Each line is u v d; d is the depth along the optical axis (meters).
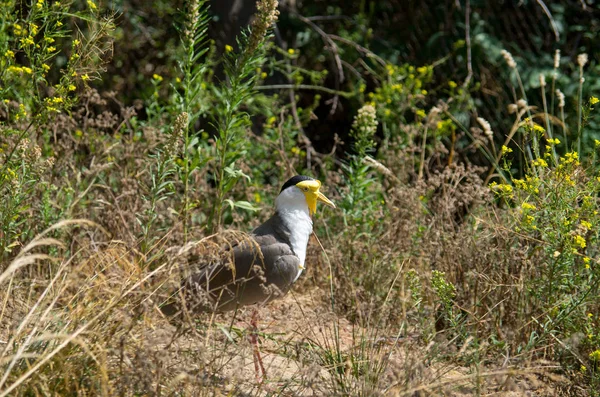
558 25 18.22
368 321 9.40
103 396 6.80
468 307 10.16
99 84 19.27
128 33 19.50
